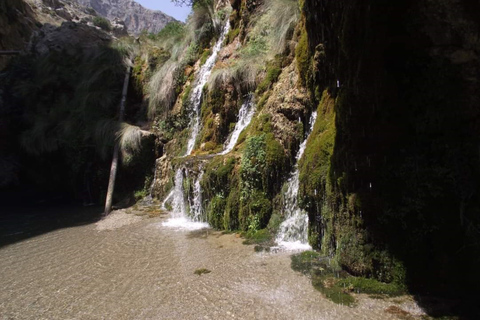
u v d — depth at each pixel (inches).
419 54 127.3
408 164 134.4
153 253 207.6
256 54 302.4
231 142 304.2
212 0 431.2
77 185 429.1
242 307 136.2
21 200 452.8
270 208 221.8
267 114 239.6
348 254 151.1
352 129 146.7
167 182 351.3
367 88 137.3
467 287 125.2
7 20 764.6
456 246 126.2
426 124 131.1
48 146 442.6
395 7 124.7
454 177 126.5
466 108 124.2
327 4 165.5
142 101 457.1
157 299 148.3
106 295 156.1
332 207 163.3
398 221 135.7
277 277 158.4
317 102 207.3
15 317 142.2
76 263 200.8
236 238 219.9
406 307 125.5
